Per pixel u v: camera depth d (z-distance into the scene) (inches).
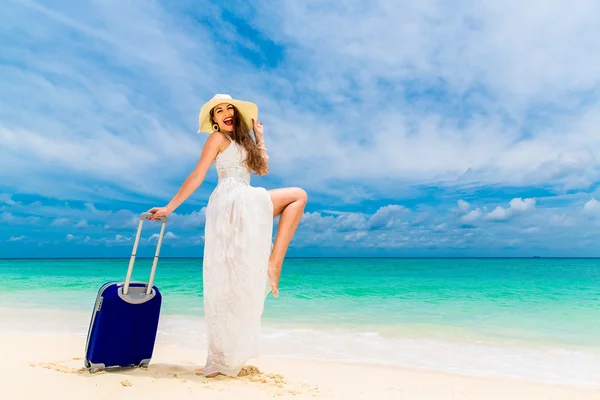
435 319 315.3
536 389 157.9
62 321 287.0
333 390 139.1
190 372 146.6
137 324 143.3
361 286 574.9
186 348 213.8
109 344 138.1
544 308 375.6
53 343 197.8
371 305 389.1
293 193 153.8
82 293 453.7
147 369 147.1
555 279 712.4
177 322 289.7
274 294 146.8
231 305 136.6
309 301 418.3
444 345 234.4
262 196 142.4
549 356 213.0
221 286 138.3
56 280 644.7
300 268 1166.3
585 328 284.4
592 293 488.7
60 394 113.2
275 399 118.0
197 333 252.8
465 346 232.7
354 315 330.0
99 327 137.0
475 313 345.7
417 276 793.6
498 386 160.6
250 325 137.2
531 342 243.3
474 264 1573.6
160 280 637.9
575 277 758.5
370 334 259.8
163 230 148.2
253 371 151.2
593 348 230.2
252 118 158.2
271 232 143.3
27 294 445.1
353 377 163.3
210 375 138.2
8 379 123.3
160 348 206.5
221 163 150.2
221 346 137.5
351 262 1861.5
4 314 315.9
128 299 140.9
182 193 146.2
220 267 139.6
